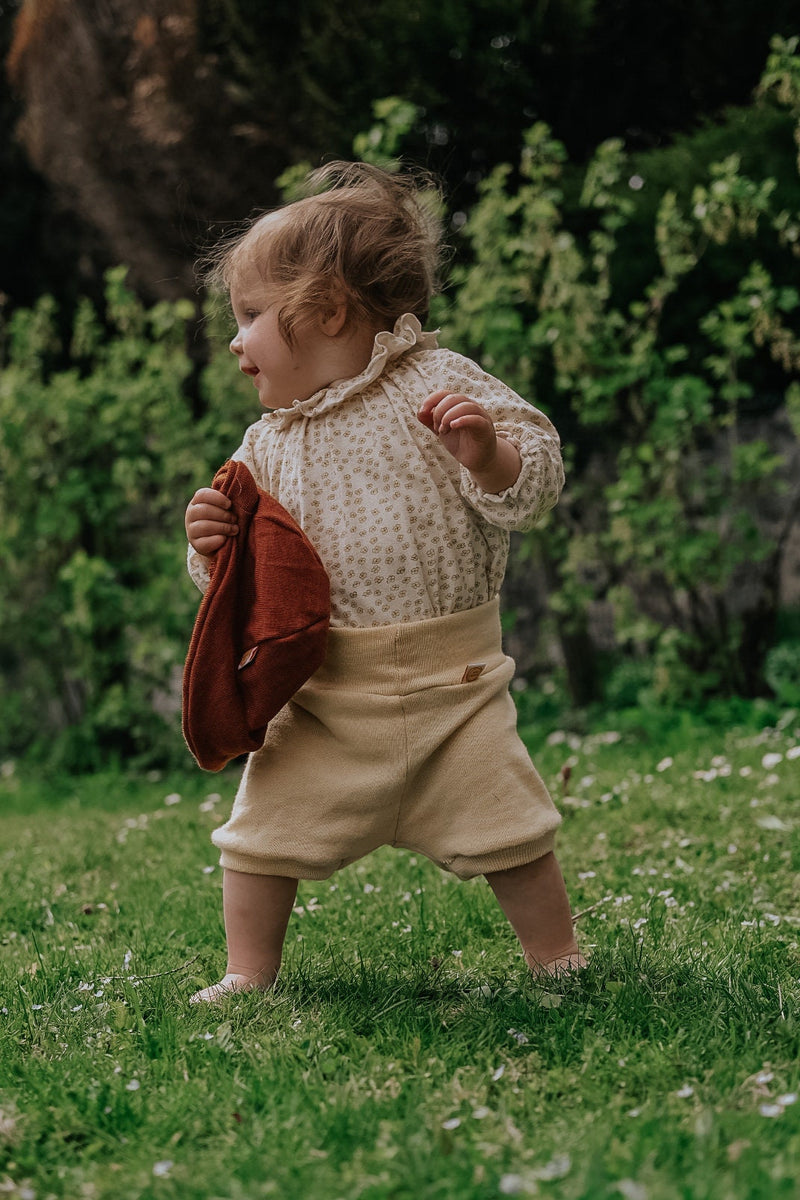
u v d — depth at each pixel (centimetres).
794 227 628
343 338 261
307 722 254
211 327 746
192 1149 176
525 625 819
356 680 249
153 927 324
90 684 770
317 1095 190
